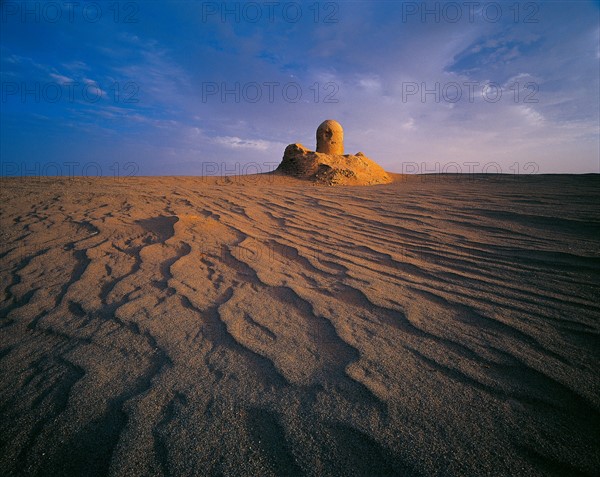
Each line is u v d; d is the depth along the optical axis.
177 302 2.31
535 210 4.79
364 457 1.11
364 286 2.54
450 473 1.04
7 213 4.95
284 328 1.95
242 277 2.75
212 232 3.97
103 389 1.48
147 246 3.45
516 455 1.10
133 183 9.64
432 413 1.28
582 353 1.64
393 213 5.39
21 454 1.17
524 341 1.76
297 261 3.17
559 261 2.93
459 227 4.34
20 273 2.89
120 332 1.95
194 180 11.59
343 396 1.38
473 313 2.09
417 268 2.96
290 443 1.17
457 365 1.58
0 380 1.58
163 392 1.44
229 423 1.26
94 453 1.16
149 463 1.11
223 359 1.66
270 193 7.70
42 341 1.91
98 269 2.93
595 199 5.32
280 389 1.44
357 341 1.79
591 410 1.28
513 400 1.35
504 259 3.10
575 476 1.03
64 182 9.50
